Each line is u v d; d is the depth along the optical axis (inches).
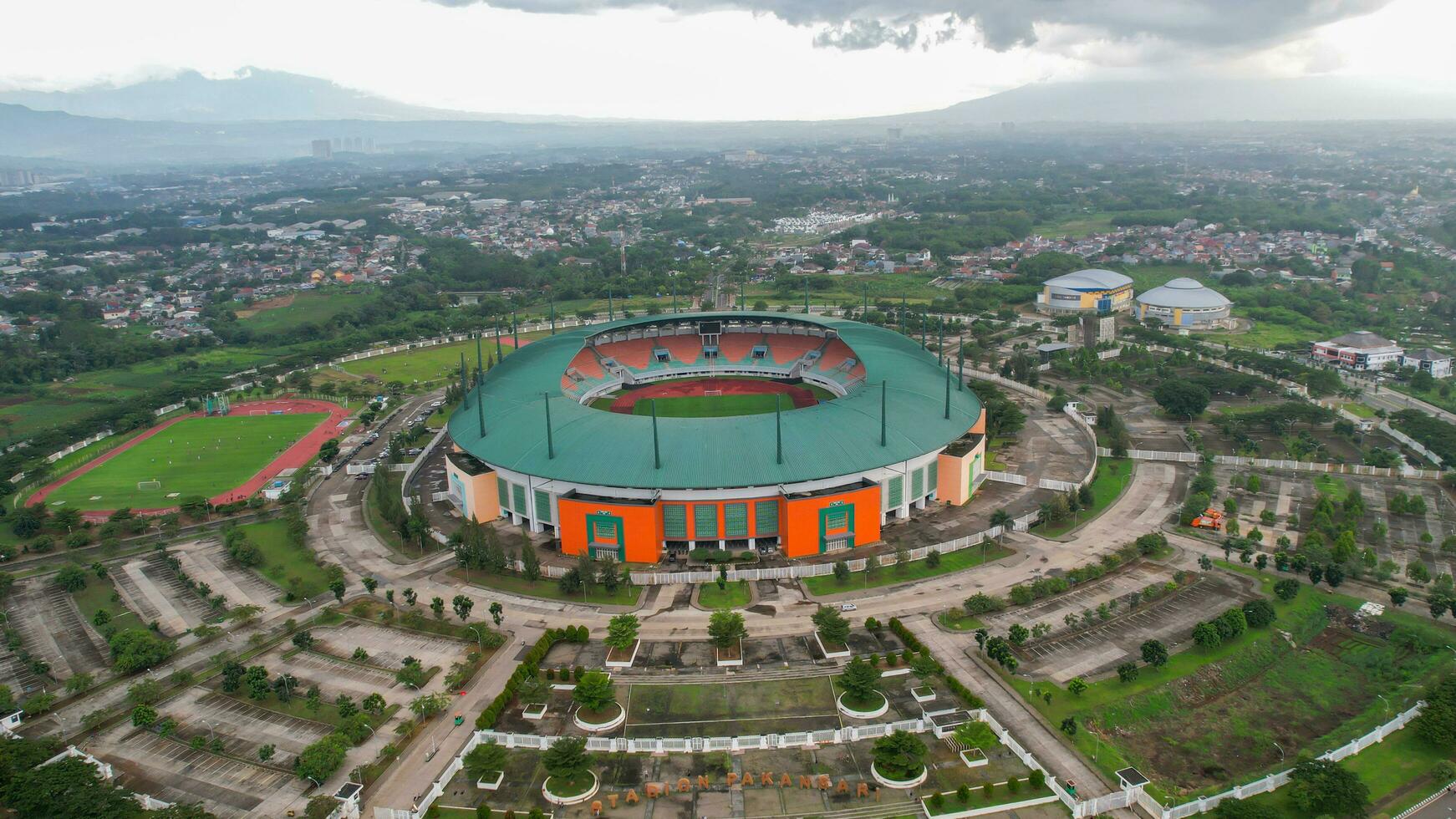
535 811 3784.5
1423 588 5689.0
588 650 5255.9
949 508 7239.2
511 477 7003.0
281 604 5974.4
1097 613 5477.4
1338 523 6624.0
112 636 5590.6
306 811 3836.1
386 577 6323.8
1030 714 4517.7
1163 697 4638.3
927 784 4020.7
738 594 5861.2
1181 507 7096.5
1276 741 4389.8
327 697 4864.7
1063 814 3804.1
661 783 4042.8
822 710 4591.5
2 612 5984.3
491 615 5664.4
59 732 4608.8
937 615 5531.5
